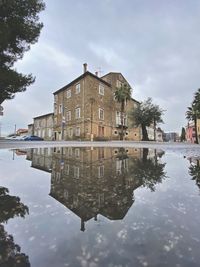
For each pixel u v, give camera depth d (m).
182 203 1.99
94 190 2.57
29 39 12.29
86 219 1.60
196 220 1.56
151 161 5.69
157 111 36.50
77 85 33.00
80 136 31.39
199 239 1.27
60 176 3.52
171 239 1.27
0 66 11.11
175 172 3.87
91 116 30.75
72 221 1.56
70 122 34.34
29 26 12.02
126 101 38.28
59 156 6.96
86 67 33.84
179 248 1.17
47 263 1.06
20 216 1.67
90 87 31.11
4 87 11.16
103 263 1.05
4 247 1.20
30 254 1.13
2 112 12.16
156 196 2.26
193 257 1.09
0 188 2.67
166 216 1.64
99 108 32.94
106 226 1.46
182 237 1.29
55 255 1.12
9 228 1.45
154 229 1.40
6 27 10.15
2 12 10.83
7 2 10.52
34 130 49.97
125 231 1.38
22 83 11.77
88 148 11.34
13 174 3.70
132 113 37.72
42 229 1.42
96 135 31.80
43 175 3.62
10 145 12.35
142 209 1.82
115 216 1.66
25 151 8.56
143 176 3.49
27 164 4.93
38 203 2.04
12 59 12.31
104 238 1.29
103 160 5.96
